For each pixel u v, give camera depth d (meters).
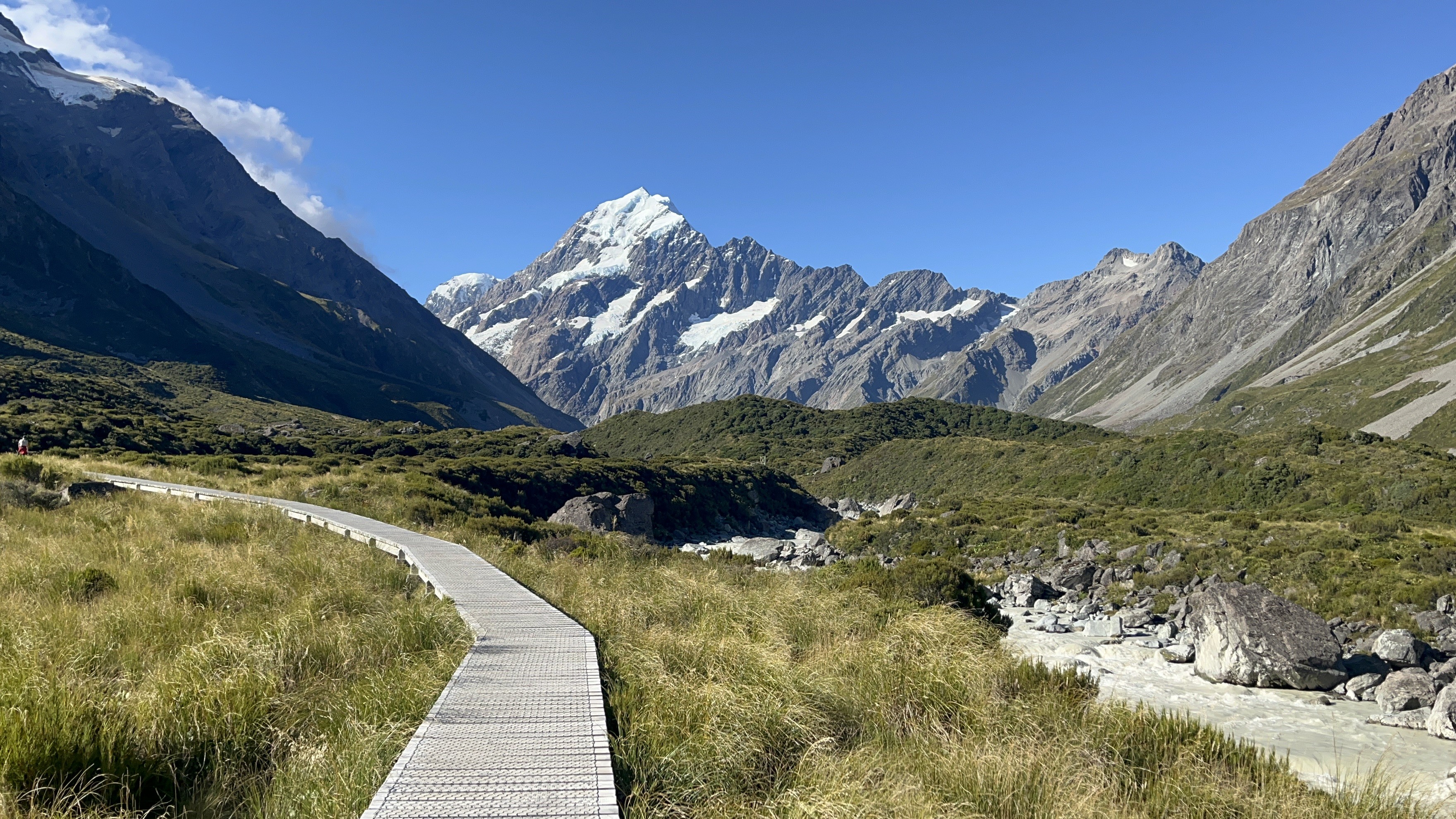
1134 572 34.25
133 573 14.61
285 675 8.68
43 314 191.75
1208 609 19.03
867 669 9.84
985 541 48.75
